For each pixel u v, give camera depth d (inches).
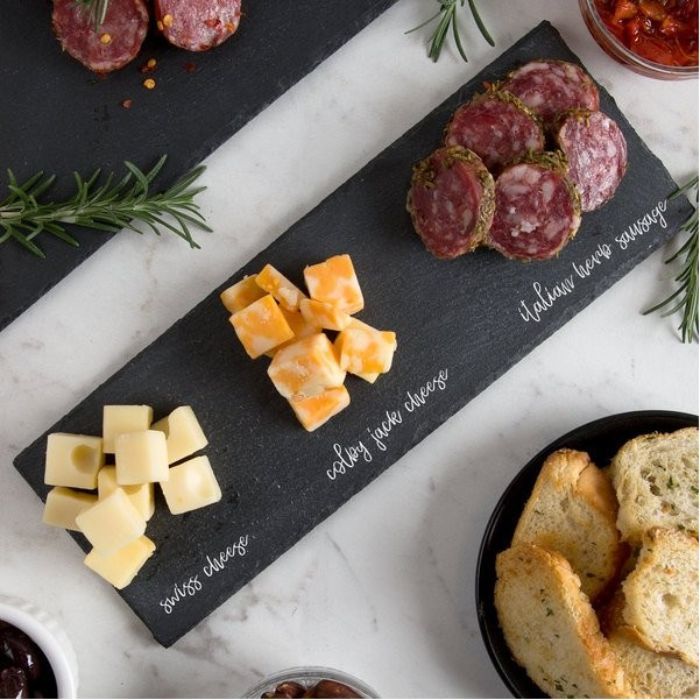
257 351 26.7
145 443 26.0
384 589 27.9
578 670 25.5
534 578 25.7
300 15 27.1
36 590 27.7
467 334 27.5
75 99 26.9
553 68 26.6
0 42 26.9
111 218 26.3
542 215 26.1
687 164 27.9
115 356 27.6
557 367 28.0
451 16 26.5
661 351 27.9
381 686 27.8
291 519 27.4
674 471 26.2
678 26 26.5
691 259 27.1
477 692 27.8
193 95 27.0
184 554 27.3
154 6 26.4
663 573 25.4
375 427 27.4
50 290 27.5
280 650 27.8
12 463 27.6
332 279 26.5
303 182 27.7
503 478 27.9
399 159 27.3
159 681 27.7
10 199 26.6
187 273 27.6
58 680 25.0
